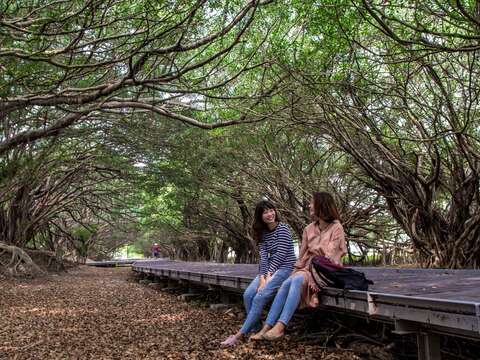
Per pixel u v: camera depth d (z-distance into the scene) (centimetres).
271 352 541
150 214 3319
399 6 770
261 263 610
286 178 1659
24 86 1027
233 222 3023
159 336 655
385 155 1154
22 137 1334
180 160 2047
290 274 591
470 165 1066
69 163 2222
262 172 1833
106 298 1193
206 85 1268
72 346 598
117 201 3200
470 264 1161
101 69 1218
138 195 3077
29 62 987
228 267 1304
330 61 1055
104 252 5753
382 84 1080
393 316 447
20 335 675
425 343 439
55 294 1300
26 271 1858
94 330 713
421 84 1200
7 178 1627
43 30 846
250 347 564
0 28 888
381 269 952
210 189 2352
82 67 945
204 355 532
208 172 2131
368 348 530
